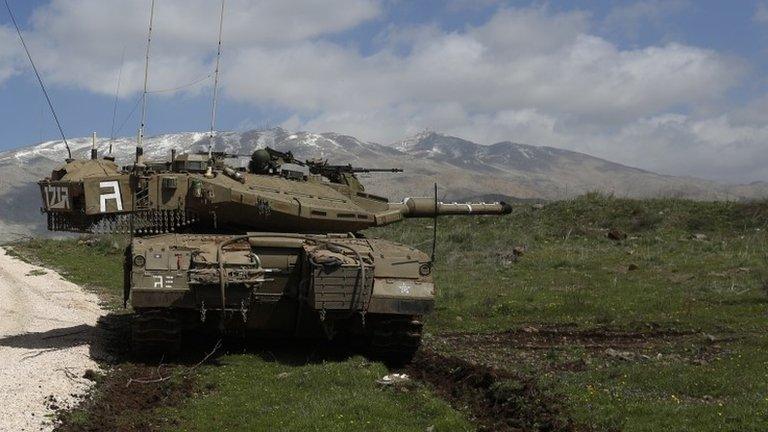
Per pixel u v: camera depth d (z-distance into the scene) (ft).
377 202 71.51
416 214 72.79
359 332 59.36
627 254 109.40
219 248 55.72
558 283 93.76
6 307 82.74
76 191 58.70
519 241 124.26
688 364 55.01
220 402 46.14
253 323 58.59
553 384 48.93
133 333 55.72
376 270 56.75
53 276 111.14
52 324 73.26
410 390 49.29
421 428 41.78
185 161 61.41
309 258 55.47
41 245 145.79
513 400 46.16
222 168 62.90
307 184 67.97
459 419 42.73
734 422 39.29
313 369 52.60
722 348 61.77
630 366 54.44
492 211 76.28
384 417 42.80
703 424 39.47
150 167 60.95
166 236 58.49
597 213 136.98
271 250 57.72
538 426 42.01
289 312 58.65
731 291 84.79
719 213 130.82
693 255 106.42
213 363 55.93
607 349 63.05
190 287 53.42
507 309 80.94
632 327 72.79
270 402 46.14
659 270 98.68
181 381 50.60
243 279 53.67
